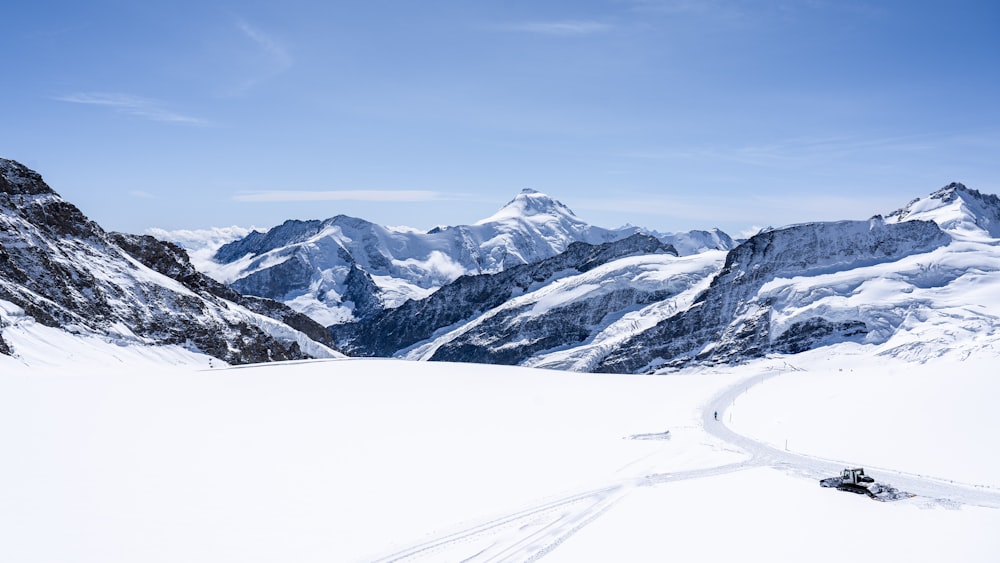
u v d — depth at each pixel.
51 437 52.06
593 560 34.69
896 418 66.12
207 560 33.28
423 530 39.28
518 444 65.25
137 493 41.81
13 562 31.31
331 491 45.62
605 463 59.25
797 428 73.56
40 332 113.69
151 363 129.50
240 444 56.00
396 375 103.56
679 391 111.50
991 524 40.12
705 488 50.25
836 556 34.84
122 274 158.38
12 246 132.75
